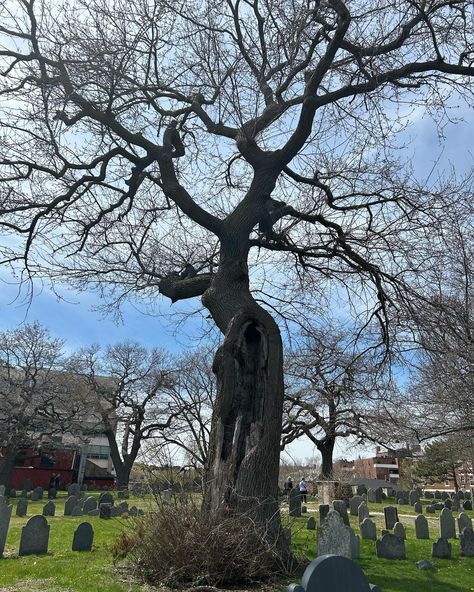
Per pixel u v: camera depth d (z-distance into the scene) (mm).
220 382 8406
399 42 9922
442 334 10906
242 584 6668
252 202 10195
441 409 18250
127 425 44438
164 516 7145
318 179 11922
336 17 10227
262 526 7160
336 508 18266
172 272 11328
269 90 10875
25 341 41312
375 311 12453
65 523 17062
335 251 11648
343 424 28031
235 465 7734
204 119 11406
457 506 30375
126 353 54625
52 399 42719
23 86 10211
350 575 3344
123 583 6836
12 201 10883
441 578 9031
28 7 9570
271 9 10445
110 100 10078
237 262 9594
